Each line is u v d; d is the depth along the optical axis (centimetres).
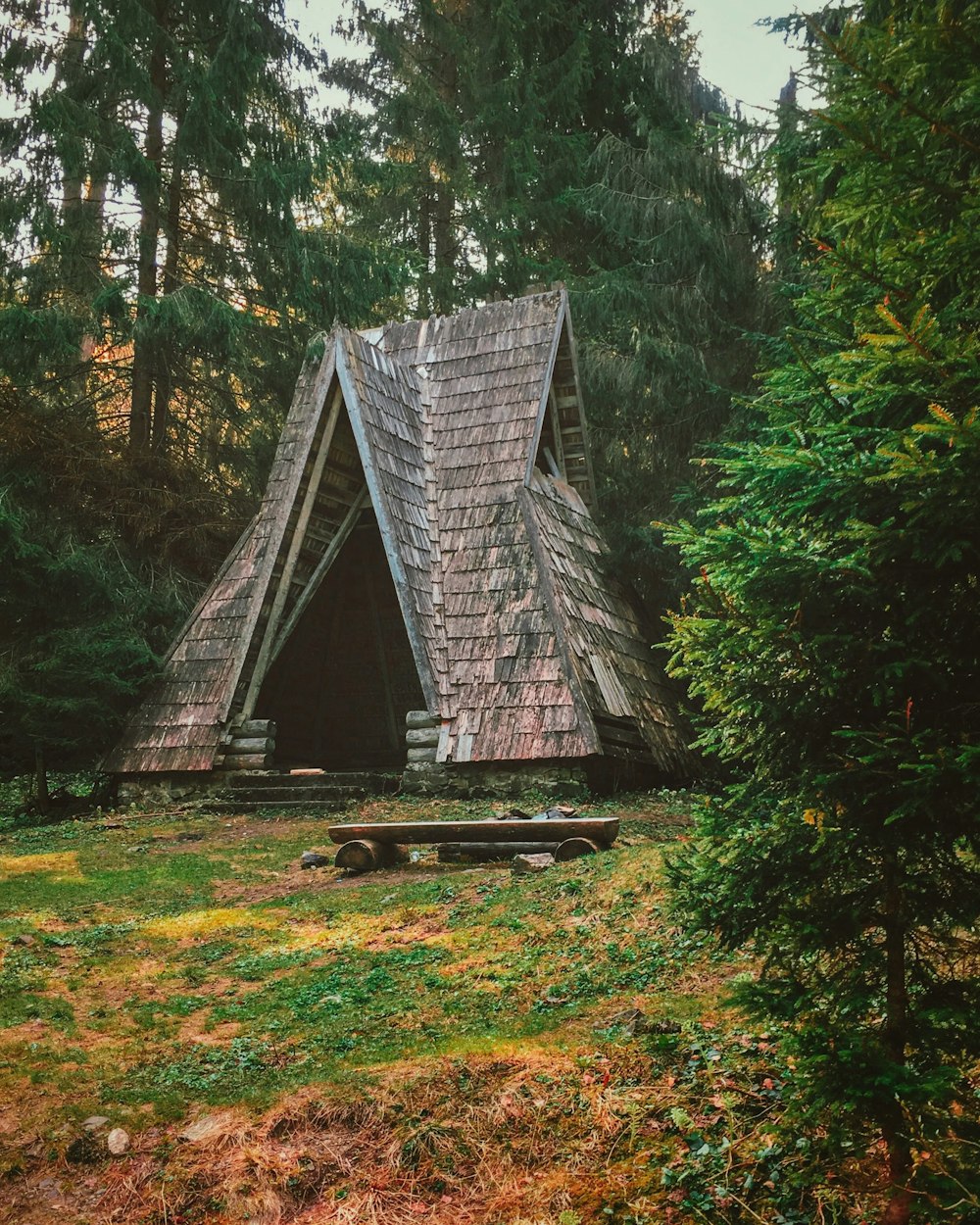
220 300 2370
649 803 1720
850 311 534
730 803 538
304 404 2245
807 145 1080
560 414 2380
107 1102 697
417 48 3338
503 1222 562
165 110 2450
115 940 1045
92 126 2270
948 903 481
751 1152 566
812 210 1010
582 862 1140
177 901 1209
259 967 944
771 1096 601
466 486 2111
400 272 2645
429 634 1902
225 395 2672
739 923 515
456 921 1016
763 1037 660
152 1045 782
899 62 487
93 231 2455
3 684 1989
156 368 2589
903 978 486
